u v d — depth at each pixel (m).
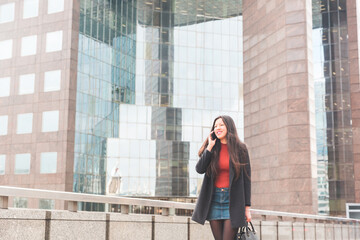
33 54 51.19
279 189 42.34
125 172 55.97
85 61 51.16
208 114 62.22
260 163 45.41
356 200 50.31
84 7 51.50
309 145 40.97
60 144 48.22
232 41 65.12
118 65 56.47
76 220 5.28
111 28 55.66
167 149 59.09
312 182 40.62
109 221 5.85
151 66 60.62
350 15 52.91
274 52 44.56
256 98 47.03
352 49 52.34
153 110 59.38
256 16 47.97
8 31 52.88
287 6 43.12
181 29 63.16
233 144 4.75
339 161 51.31
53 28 50.53
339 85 52.34
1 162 51.09
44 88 49.97
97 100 52.62
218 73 63.88
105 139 53.78
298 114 41.59
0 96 52.25
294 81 42.09
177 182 58.72
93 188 51.09
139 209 54.41
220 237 4.85
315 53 53.78
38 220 4.75
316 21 54.16
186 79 62.16
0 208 4.41
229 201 4.69
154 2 62.09
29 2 52.28
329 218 13.97
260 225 9.90
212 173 4.78
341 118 51.88
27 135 50.09
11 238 4.42
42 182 48.47
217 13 65.00
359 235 16.70
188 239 7.77
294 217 11.64
